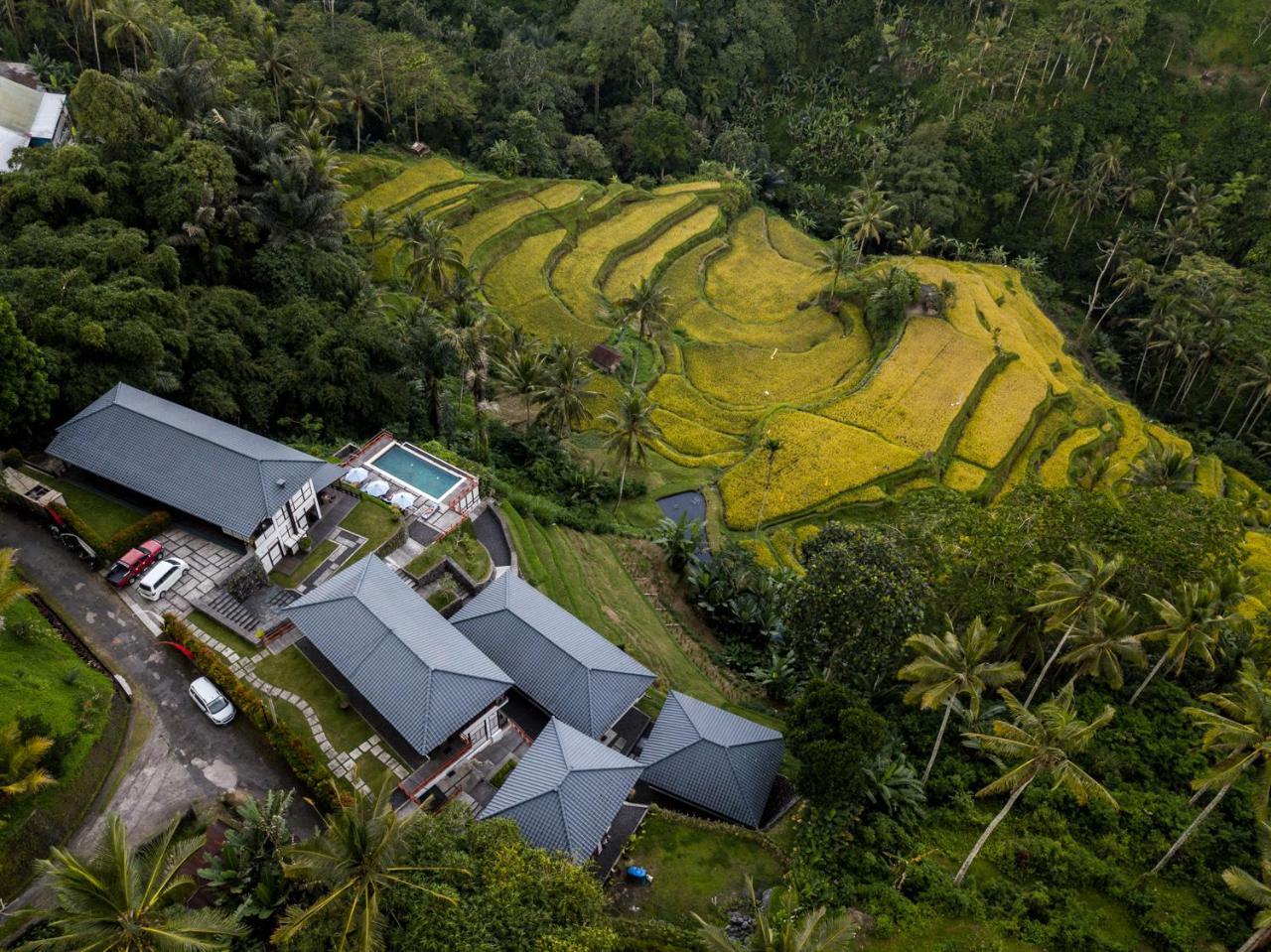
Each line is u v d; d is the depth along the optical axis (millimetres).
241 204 71500
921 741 49781
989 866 43188
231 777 40750
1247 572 58531
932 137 142250
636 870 41000
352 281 76375
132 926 27562
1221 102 142000
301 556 53531
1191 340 110375
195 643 44875
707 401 95625
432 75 120688
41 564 48594
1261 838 37938
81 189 62719
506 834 35562
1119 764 49344
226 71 90312
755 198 146250
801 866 41312
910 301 107250
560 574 62000
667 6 147500
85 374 52938
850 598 48156
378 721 44219
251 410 61250
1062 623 46625
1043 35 144375
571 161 136250
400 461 62344
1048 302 131375
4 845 34094
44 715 38812
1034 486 57906
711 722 47781
